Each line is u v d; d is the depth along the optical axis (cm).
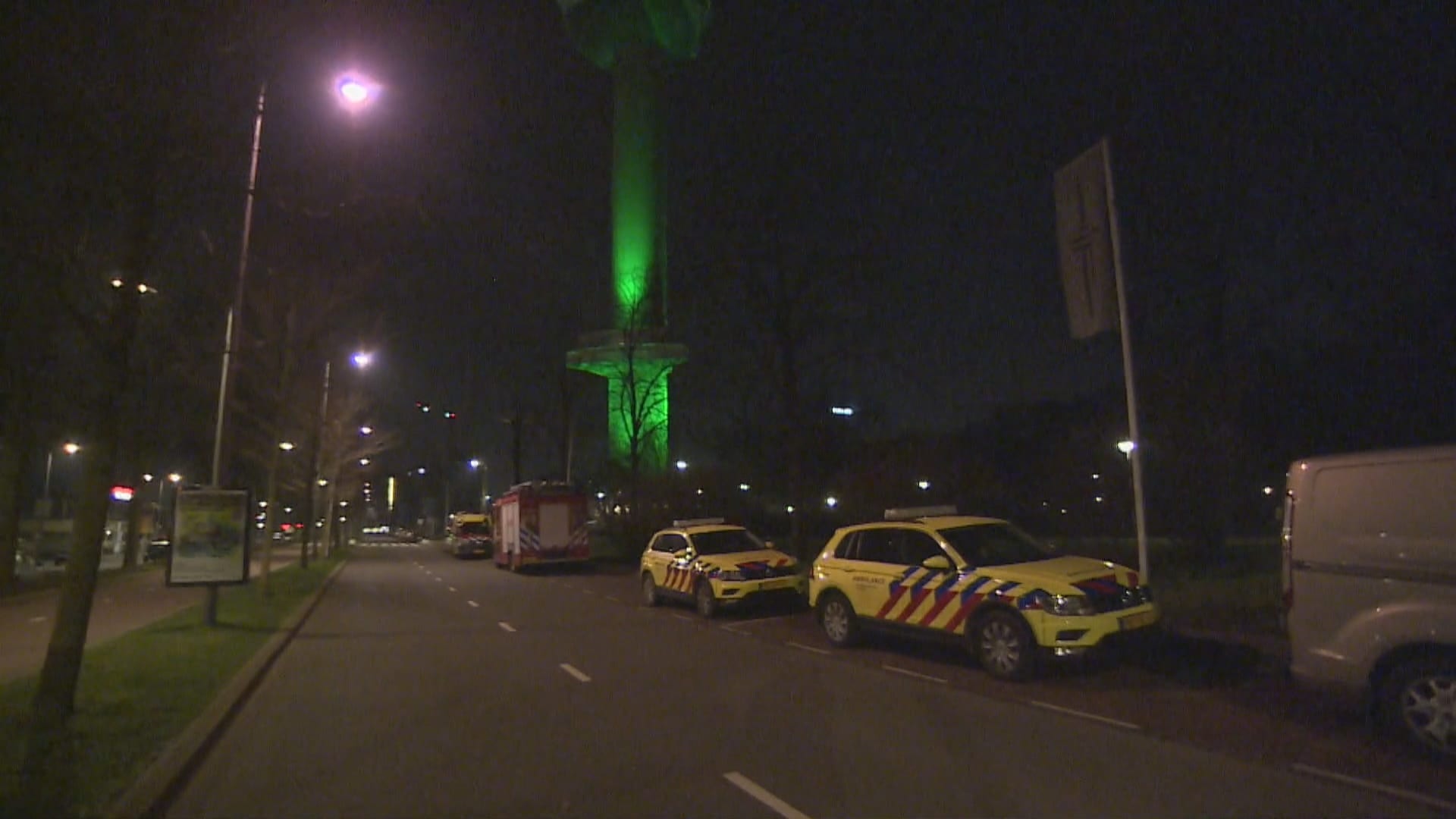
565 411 4491
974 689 1080
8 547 3081
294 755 833
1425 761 731
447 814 659
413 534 10250
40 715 813
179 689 1064
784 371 2559
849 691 1090
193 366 1923
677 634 1678
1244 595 1448
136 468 3969
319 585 2850
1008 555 1232
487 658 1411
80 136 776
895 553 1336
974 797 668
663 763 781
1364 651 763
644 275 3881
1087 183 1334
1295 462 839
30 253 779
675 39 5447
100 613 2198
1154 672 1112
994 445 4244
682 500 3791
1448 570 727
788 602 1911
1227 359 1916
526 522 3575
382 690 1158
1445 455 746
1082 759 761
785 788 701
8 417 2655
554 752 825
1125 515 2064
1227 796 657
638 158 5331
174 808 680
